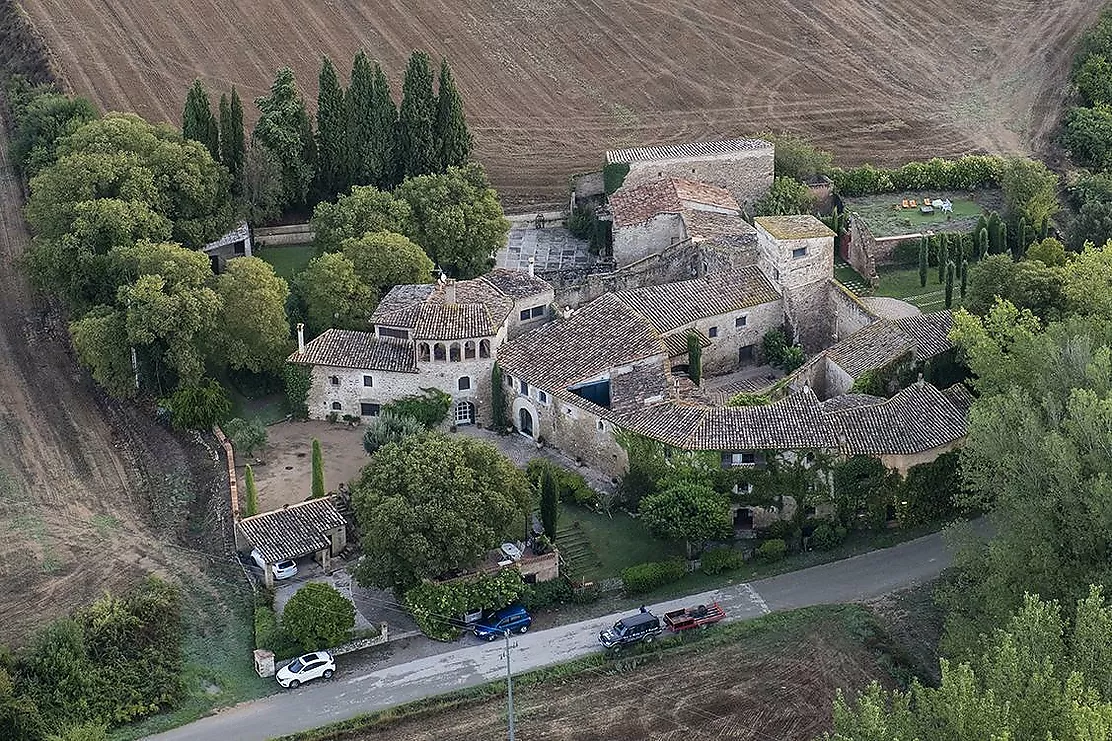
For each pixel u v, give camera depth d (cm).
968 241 15462
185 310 13175
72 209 14362
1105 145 17900
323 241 14925
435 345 12988
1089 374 10444
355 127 16200
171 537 12012
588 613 10938
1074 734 7625
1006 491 10025
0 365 14625
